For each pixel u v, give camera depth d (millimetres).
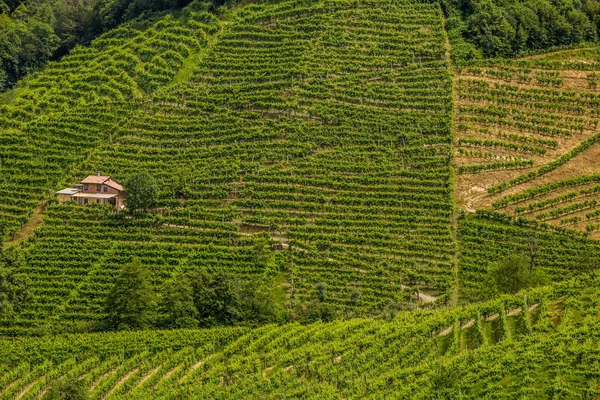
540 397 68312
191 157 128000
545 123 130250
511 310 88062
